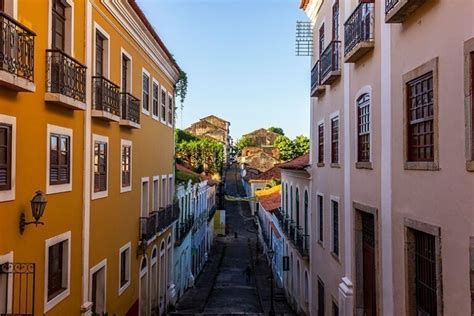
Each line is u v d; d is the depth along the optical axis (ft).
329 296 47.29
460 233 20.81
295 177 72.33
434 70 23.09
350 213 39.19
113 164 44.24
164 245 68.85
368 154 35.32
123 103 45.91
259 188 186.80
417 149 25.98
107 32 42.04
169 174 74.59
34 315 27.91
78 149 35.58
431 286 24.72
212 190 156.87
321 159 53.62
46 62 29.73
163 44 61.26
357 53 34.58
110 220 43.32
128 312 49.67
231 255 138.51
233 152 338.13
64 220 33.04
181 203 86.48
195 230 104.12
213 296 85.46
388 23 28.25
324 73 47.67
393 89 28.94
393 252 29.04
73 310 34.76
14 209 25.99
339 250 42.88
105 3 40.32
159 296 65.10
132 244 51.44
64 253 33.63
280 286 89.86
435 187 23.24
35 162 28.50
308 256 60.03
